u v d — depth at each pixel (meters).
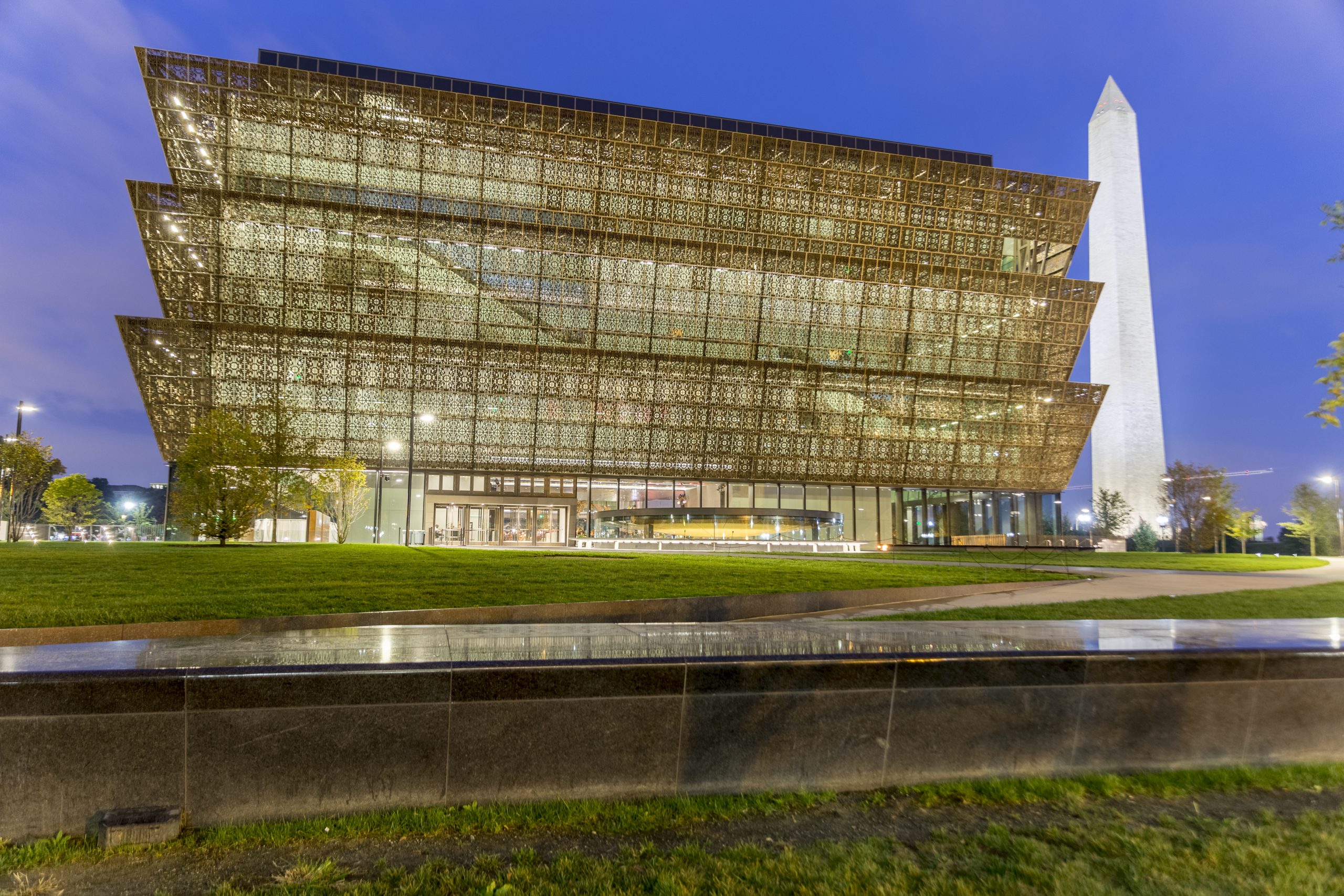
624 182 65.56
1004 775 6.29
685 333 68.62
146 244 57.19
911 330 72.62
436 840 5.05
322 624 12.91
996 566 31.20
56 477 79.69
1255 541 84.75
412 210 61.78
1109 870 4.72
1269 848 5.06
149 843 4.82
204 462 37.09
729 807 5.64
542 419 64.56
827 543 54.00
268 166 59.69
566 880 4.46
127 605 12.80
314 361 60.03
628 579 19.30
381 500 61.47
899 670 6.19
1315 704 6.97
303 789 5.20
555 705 5.58
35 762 4.90
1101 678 6.53
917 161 69.75
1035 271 77.81
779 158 67.12
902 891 4.38
